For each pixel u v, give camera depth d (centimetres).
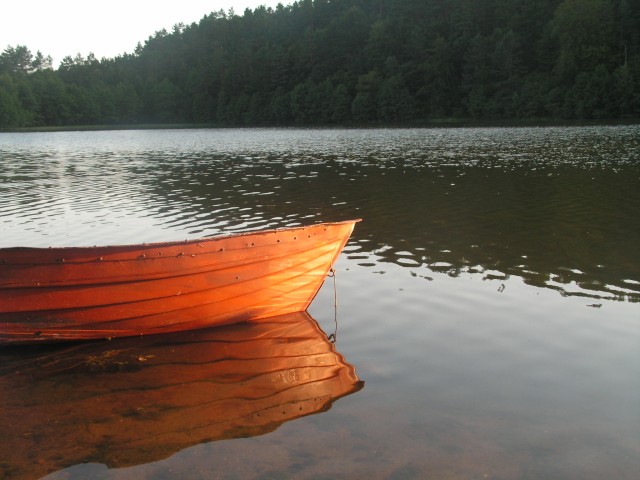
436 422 522
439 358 654
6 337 719
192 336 754
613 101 7075
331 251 797
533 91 7656
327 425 521
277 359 668
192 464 468
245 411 551
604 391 574
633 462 463
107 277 709
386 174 2392
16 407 566
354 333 734
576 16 7838
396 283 917
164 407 559
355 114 9075
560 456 471
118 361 677
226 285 754
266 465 464
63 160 3566
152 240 1256
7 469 464
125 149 4647
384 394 577
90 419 541
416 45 8938
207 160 3356
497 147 3672
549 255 1059
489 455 473
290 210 1592
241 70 10831
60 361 681
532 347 676
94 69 13788
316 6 11594
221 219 1477
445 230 1289
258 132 7544
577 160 2731
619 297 830
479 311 791
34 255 684
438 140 4603
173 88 11806
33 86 11294
